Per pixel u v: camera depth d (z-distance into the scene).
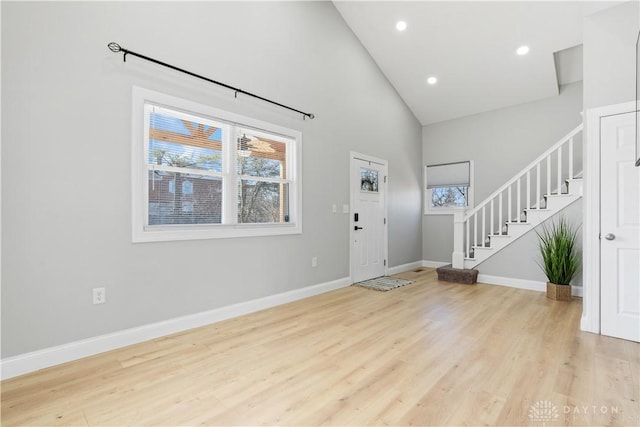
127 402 1.76
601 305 2.74
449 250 6.26
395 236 5.77
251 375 2.05
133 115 2.53
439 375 2.05
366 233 5.07
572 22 3.83
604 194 2.72
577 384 1.93
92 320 2.34
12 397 1.79
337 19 4.49
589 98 2.79
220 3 3.11
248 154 3.42
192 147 2.96
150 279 2.64
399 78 5.46
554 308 3.52
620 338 2.64
